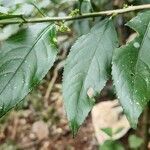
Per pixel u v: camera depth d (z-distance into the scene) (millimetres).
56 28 247
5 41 238
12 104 219
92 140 1008
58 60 817
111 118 904
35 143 1067
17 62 230
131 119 200
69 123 220
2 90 221
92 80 227
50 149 1049
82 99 223
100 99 947
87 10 273
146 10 250
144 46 218
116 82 208
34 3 254
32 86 224
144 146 724
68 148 1027
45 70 230
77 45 236
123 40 644
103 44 236
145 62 212
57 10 442
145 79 207
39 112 1121
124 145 873
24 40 238
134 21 230
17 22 245
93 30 242
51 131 1081
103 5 536
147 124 705
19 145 1060
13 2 252
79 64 231
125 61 212
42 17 254
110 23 243
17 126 1097
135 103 202
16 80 224
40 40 239
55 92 1118
